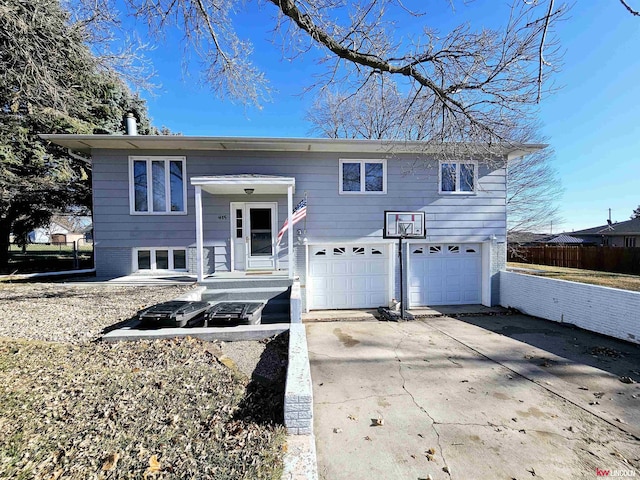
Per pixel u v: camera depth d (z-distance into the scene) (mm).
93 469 2127
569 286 7555
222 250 8859
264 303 6512
